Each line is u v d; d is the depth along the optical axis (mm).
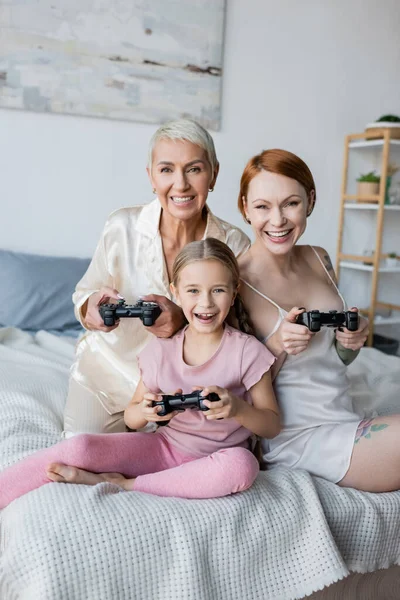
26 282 2293
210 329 1100
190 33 2631
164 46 2600
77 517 915
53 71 2451
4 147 2453
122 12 2506
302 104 2938
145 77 2592
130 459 1104
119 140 2615
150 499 995
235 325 1179
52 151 2523
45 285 2316
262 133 2879
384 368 1983
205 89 2705
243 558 965
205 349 1141
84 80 2502
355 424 1141
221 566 952
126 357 1411
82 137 2557
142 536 916
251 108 2834
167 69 2621
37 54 2416
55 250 2604
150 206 1400
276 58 2842
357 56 3010
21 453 1200
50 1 2396
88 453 1062
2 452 1224
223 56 2736
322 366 1189
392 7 3035
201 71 2682
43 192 2543
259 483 1062
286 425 1176
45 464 1063
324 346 1185
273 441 1195
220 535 959
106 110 2557
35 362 1846
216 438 1122
